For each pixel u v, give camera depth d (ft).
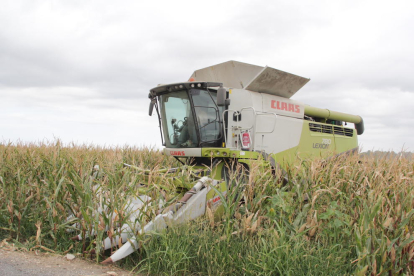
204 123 21.43
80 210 13.38
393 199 12.84
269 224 14.05
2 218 14.89
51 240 14.38
